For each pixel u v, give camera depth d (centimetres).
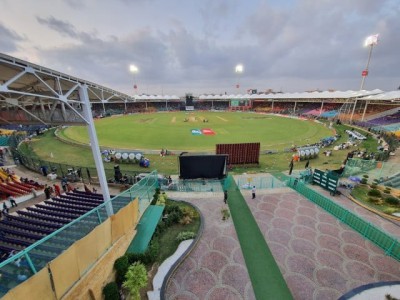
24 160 2741
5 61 779
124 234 1128
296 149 3525
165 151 3347
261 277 1070
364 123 5694
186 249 1233
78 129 5234
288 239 1341
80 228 925
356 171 2352
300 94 9381
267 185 2183
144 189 1619
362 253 1226
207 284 1030
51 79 1152
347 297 959
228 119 7212
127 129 5288
